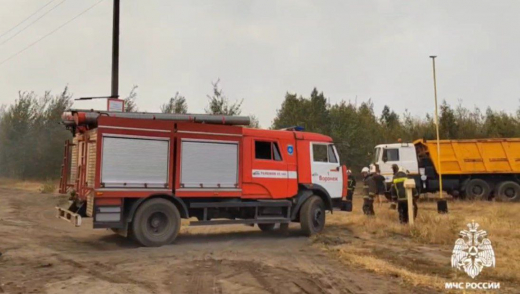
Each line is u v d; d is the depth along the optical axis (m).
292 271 7.98
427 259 9.18
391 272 7.84
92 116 10.30
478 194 23.00
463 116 37.03
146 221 10.21
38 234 11.80
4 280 7.04
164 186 10.40
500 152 22.94
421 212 15.62
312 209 12.59
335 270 8.07
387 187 22.00
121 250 9.82
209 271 7.90
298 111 32.53
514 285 7.18
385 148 22.66
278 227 14.08
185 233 12.88
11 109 35.81
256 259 9.02
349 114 33.16
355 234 12.62
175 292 6.57
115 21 16.33
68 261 8.54
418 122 38.03
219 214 11.78
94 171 9.68
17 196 22.16
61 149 33.94
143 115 10.66
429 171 23.06
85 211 10.28
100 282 7.02
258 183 11.88
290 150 12.56
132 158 10.02
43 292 6.41
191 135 10.82
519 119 34.41
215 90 28.45
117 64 16.36
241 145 11.61
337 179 13.40
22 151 34.59
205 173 10.98
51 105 36.12
